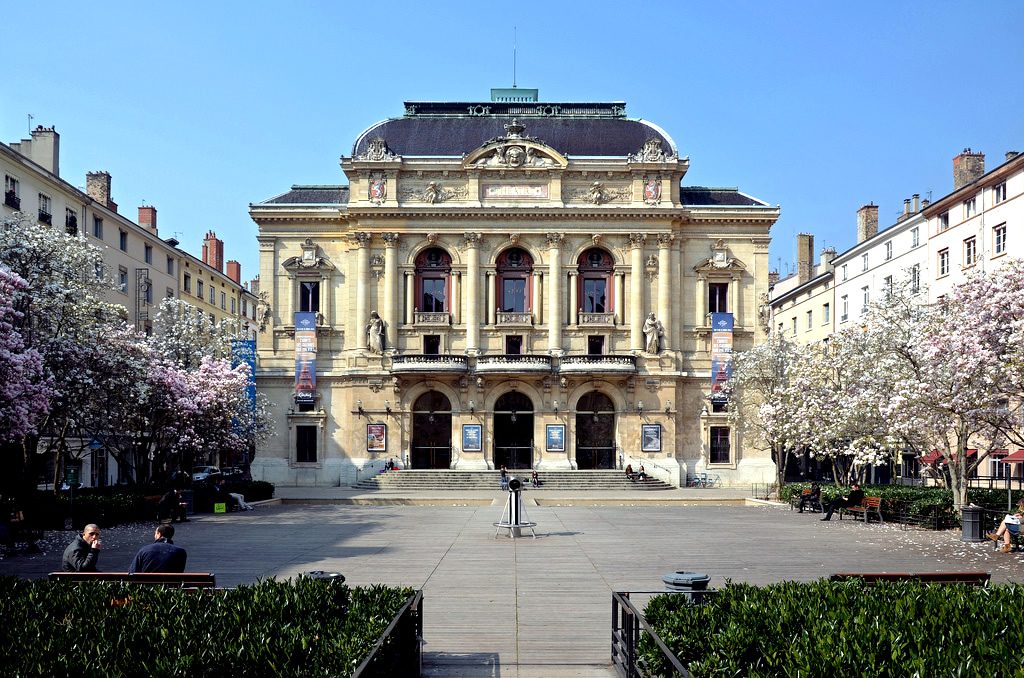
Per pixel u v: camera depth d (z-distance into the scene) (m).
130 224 76.88
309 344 70.00
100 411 45.50
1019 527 29.78
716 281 72.25
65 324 43.56
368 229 70.81
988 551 30.12
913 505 39.78
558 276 70.88
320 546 31.80
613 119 75.62
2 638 11.80
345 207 71.56
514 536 34.81
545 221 71.25
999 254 59.81
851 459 58.66
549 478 66.62
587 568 26.25
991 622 12.02
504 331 70.88
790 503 52.72
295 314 70.25
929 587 14.36
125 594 14.44
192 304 91.88
